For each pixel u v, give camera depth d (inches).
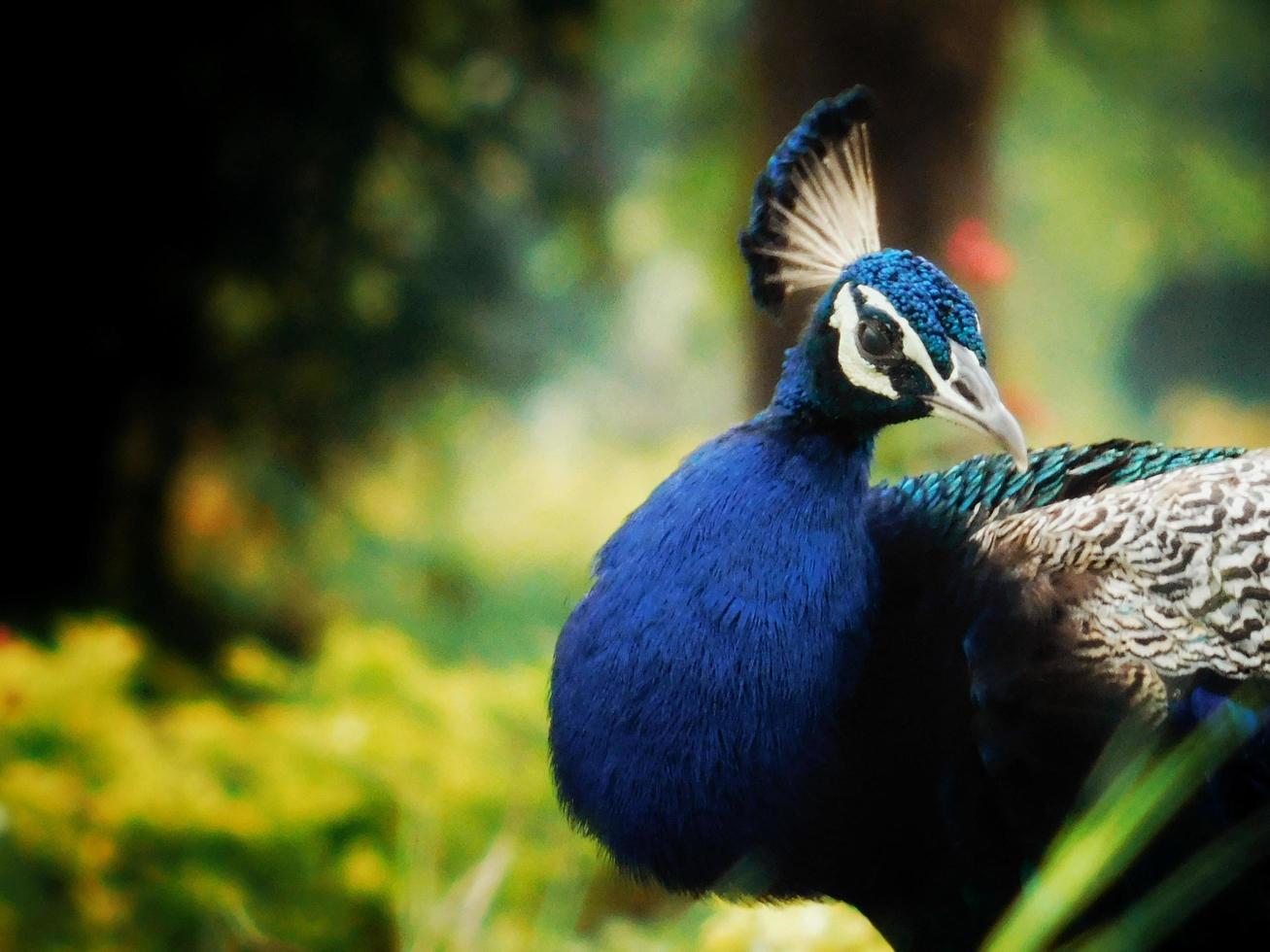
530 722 370.9
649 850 225.6
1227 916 215.3
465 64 672.4
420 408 740.7
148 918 307.4
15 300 608.7
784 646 220.7
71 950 304.3
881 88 484.7
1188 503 220.8
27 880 308.2
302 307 657.6
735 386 1302.9
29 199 602.9
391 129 657.6
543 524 954.1
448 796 322.3
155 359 633.6
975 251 452.1
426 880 296.8
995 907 224.5
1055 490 240.5
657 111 961.5
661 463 1075.3
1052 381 1400.1
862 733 224.4
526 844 324.2
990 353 472.4
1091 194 1228.5
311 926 308.3
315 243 650.8
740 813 222.8
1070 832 209.2
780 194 257.1
